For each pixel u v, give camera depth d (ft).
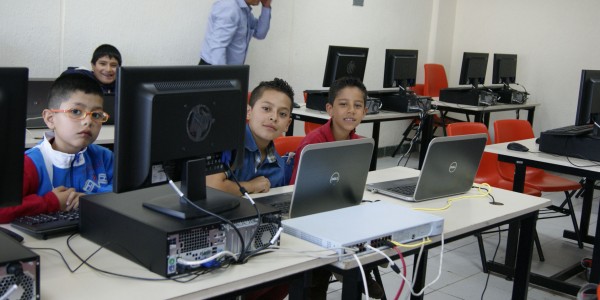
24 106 4.45
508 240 11.39
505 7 23.98
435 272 11.47
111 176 6.86
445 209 7.73
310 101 15.65
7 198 4.54
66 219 5.65
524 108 21.06
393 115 15.87
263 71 18.69
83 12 14.44
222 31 15.47
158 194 5.61
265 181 7.70
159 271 4.69
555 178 13.82
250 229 5.23
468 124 12.66
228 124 5.58
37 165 6.14
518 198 8.62
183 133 5.15
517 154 11.24
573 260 12.69
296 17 19.31
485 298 10.41
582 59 22.21
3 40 13.23
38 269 4.06
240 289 4.84
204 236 4.86
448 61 25.50
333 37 20.70
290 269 5.12
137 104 4.84
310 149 6.38
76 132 6.06
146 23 15.70
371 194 8.23
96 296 4.29
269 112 7.67
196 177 5.35
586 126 11.89
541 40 23.16
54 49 14.07
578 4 22.12
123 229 4.99
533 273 11.17
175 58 16.48
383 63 22.90
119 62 13.10
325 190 6.80
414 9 23.71
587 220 13.70
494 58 21.40
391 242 5.89
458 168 8.27
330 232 5.75
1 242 4.27
